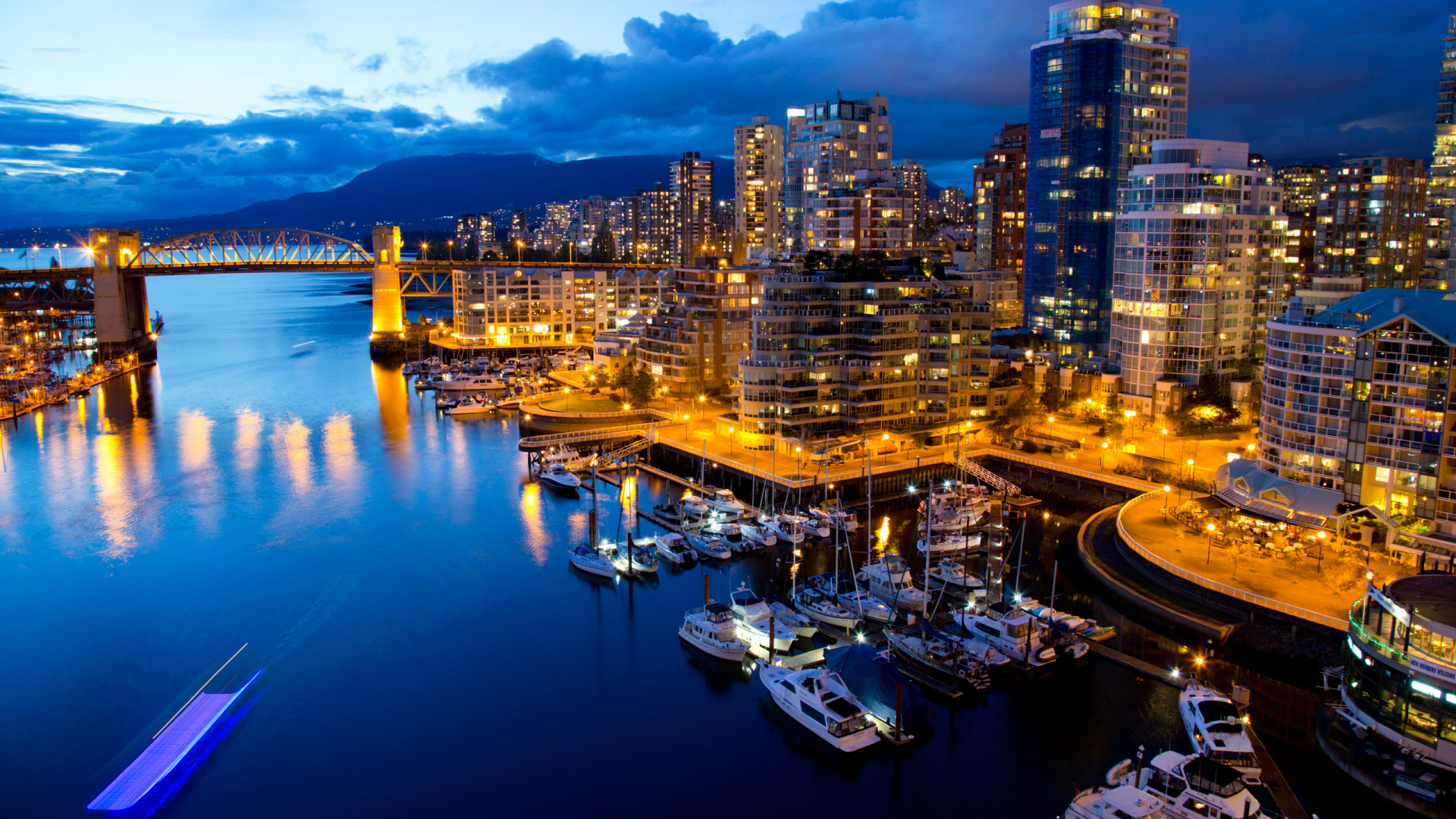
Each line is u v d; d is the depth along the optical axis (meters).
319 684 98.56
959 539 134.62
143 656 104.50
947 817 77.50
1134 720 89.12
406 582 124.31
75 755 86.75
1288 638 99.75
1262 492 129.00
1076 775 82.00
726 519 145.00
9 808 79.38
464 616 114.25
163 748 87.69
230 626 111.88
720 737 88.75
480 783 82.31
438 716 92.56
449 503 159.38
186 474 178.50
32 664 102.75
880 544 137.50
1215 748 78.88
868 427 179.12
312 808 79.12
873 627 110.00
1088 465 165.62
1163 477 152.38
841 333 180.62
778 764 84.56
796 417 176.75
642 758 85.62
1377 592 83.56
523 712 93.06
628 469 181.25
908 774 82.62
